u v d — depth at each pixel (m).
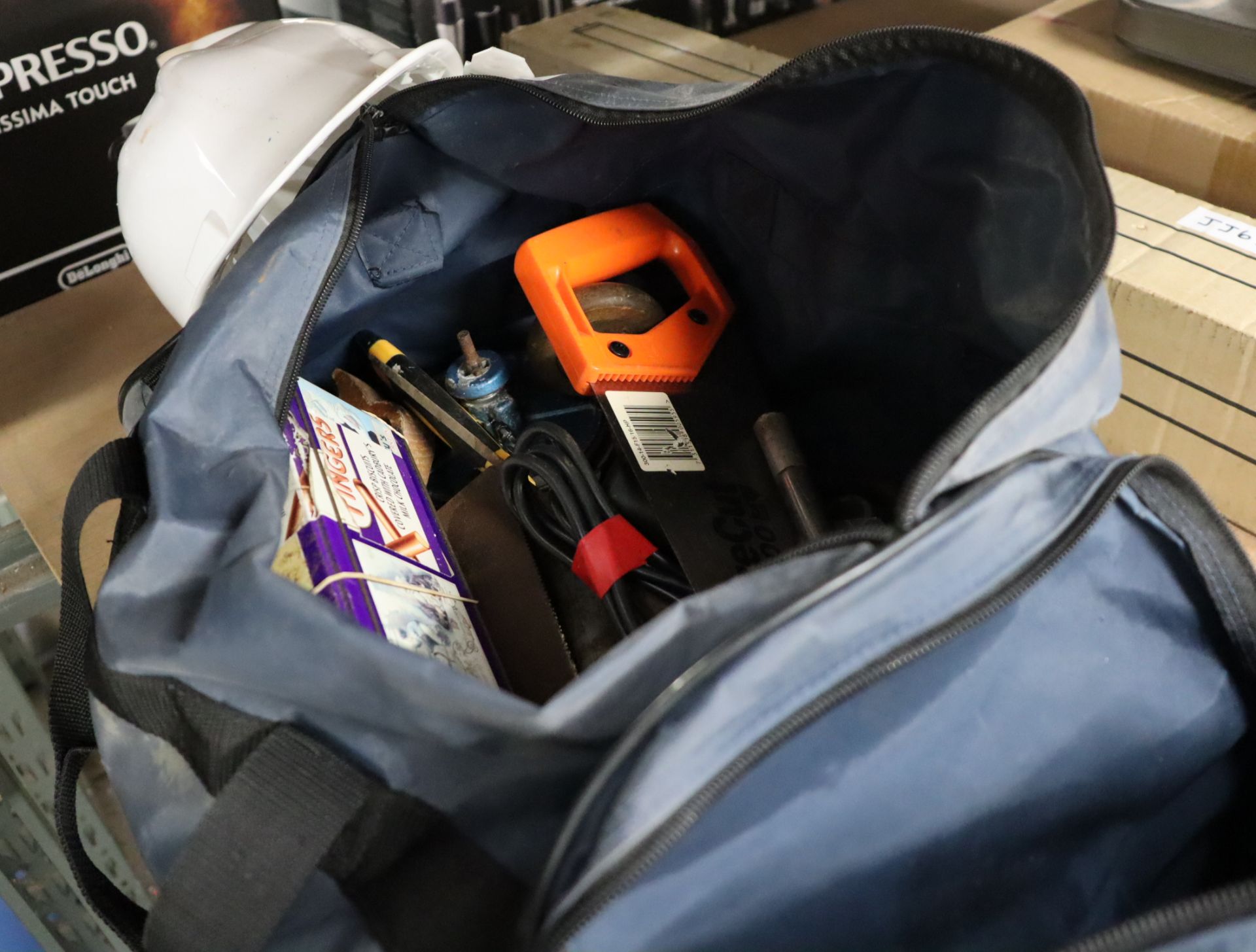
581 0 1.04
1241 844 0.48
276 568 0.49
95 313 0.85
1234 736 0.48
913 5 1.09
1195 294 0.60
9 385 0.80
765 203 0.64
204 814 0.43
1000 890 0.42
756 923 0.38
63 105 0.81
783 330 0.68
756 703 0.37
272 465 0.47
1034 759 0.42
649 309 0.67
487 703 0.35
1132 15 0.77
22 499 0.71
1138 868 0.45
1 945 0.80
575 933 0.33
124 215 0.68
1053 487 0.42
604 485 0.63
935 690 0.41
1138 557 0.46
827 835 0.39
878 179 0.56
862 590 0.38
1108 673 0.44
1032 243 0.48
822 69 0.49
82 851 0.46
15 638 0.97
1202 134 0.71
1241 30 0.71
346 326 0.65
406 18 0.92
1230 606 0.46
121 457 0.46
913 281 0.58
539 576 0.59
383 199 0.61
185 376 0.48
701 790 0.35
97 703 0.44
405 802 0.39
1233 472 0.63
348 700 0.38
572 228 0.64
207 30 0.85
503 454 0.66
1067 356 0.41
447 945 0.38
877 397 0.65
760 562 0.58
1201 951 0.34
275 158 0.61
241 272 0.51
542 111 0.58
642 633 0.38
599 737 0.37
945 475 0.39
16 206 0.83
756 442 0.63
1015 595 0.40
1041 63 0.43
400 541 0.54
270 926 0.38
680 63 0.92
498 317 0.73
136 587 0.42
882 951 0.40
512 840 0.39
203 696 0.40
